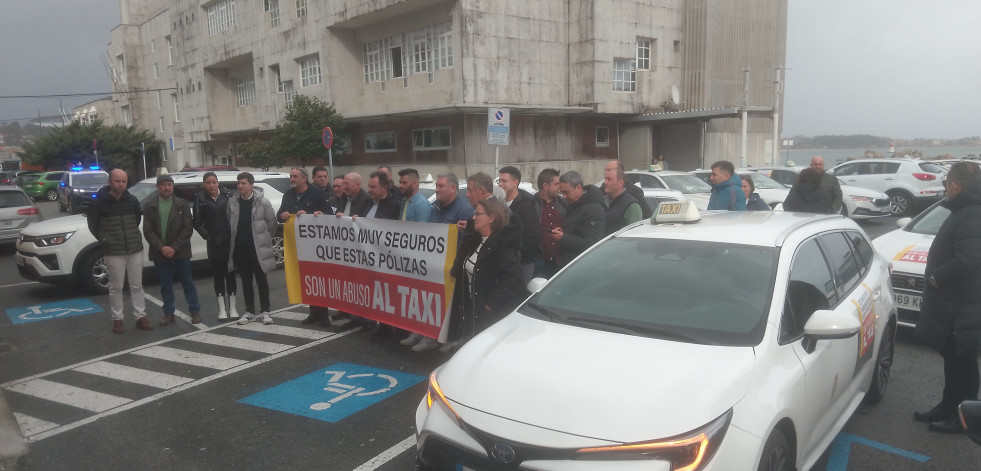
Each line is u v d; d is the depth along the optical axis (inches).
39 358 258.1
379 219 254.5
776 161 1001.5
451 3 852.0
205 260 416.5
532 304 156.3
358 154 1053.8
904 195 710.5
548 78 936.9
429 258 238.4
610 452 103.3
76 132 1744.6
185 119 1577.3
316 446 173.3
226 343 270.8
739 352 123.3
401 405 200.7
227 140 1501.0
